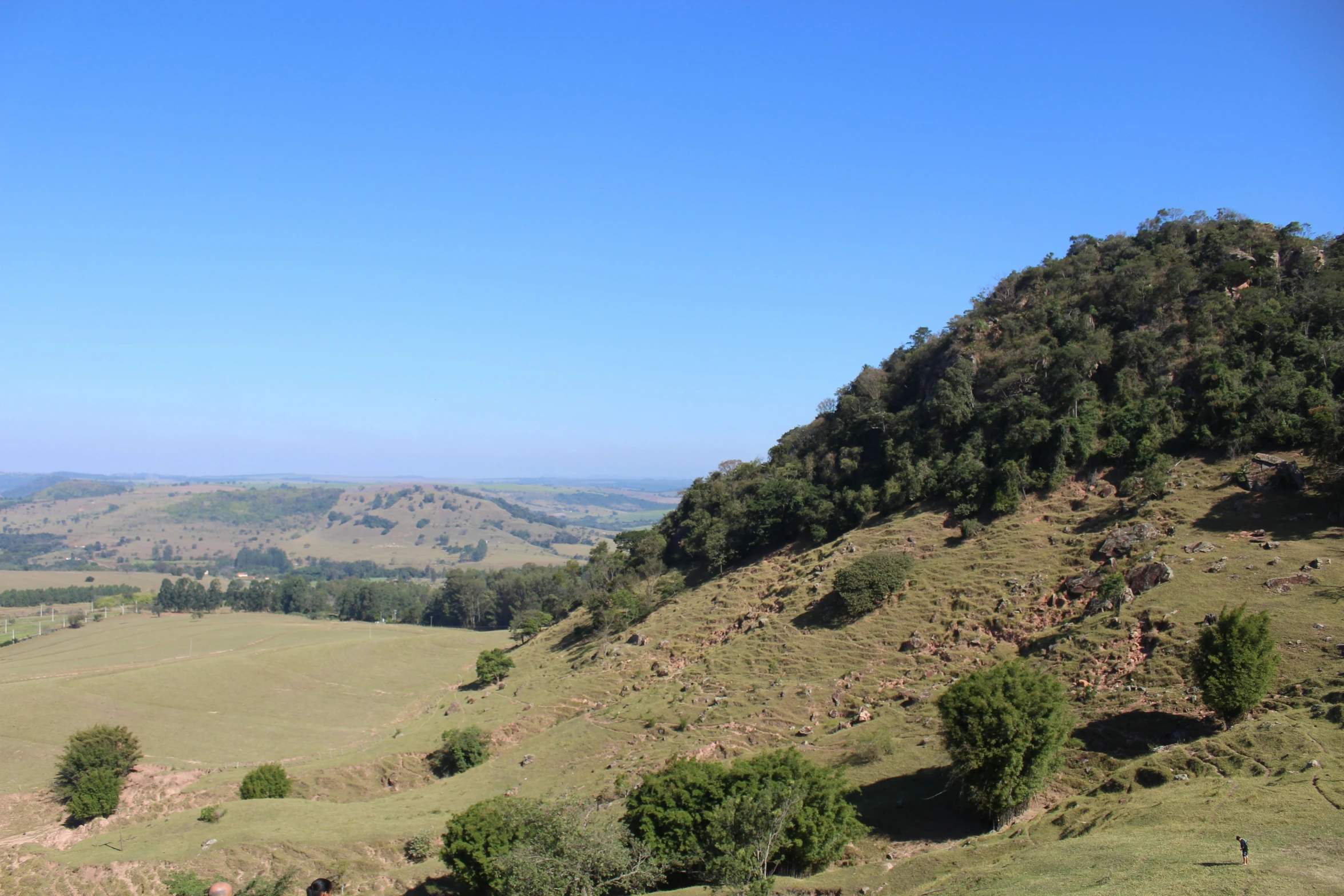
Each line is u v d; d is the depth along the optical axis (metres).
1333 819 28.20
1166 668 47.91
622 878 35.22
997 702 37.81
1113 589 57.50
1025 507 75.38
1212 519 61.91
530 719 78.44
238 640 171.88
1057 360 84.06
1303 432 64.69
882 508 88.69
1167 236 101.44
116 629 197.38
